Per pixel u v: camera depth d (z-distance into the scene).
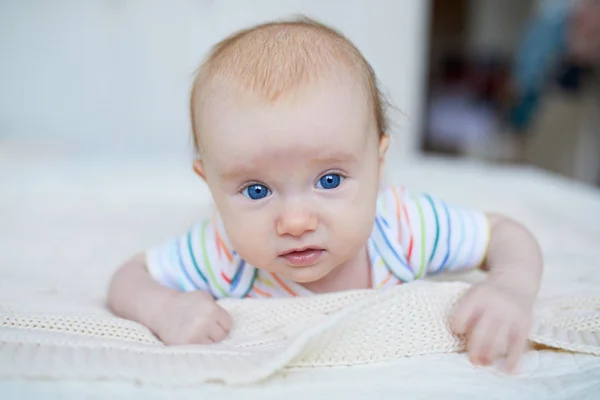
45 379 0.52
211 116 0.62
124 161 2.00
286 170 0.59
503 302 0.61
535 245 0.74
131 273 0.76
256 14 2.54
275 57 0.64
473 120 4.48
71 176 1.72
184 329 0.65
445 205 0.78
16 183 1.61
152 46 2.51
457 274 0.85
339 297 0.67
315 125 0.58
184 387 0.52
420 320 0.62
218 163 0.61
